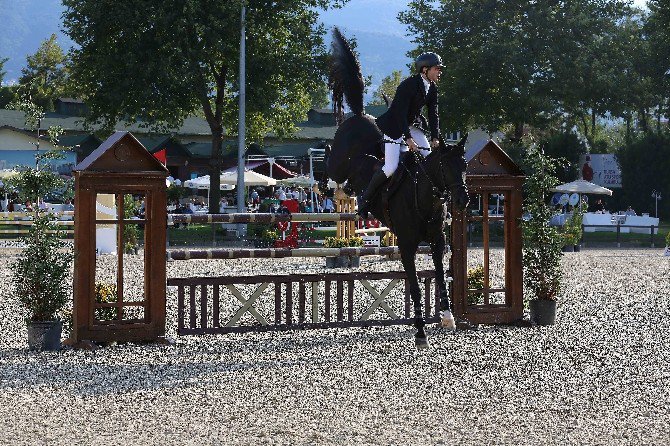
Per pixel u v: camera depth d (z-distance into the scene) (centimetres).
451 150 1073
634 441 705
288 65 4584
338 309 1282
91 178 1135
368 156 1248
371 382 930
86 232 1140
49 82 9881
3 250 2969
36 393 877
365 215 1185
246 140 5419
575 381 938
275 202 4200
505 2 5216
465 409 810
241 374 973
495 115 5266
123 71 4397
